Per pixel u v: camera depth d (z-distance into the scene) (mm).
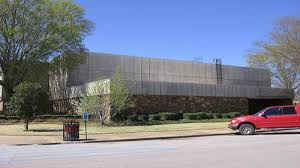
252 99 47656
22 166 11812
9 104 28344
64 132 22094
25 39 42219
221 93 43594
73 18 44188
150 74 50500
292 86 52719
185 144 18453
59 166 11633
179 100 40062
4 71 43219
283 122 24109
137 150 16016
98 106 32406
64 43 43344
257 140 19703
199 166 11039
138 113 36875
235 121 24688
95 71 46844
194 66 54094
